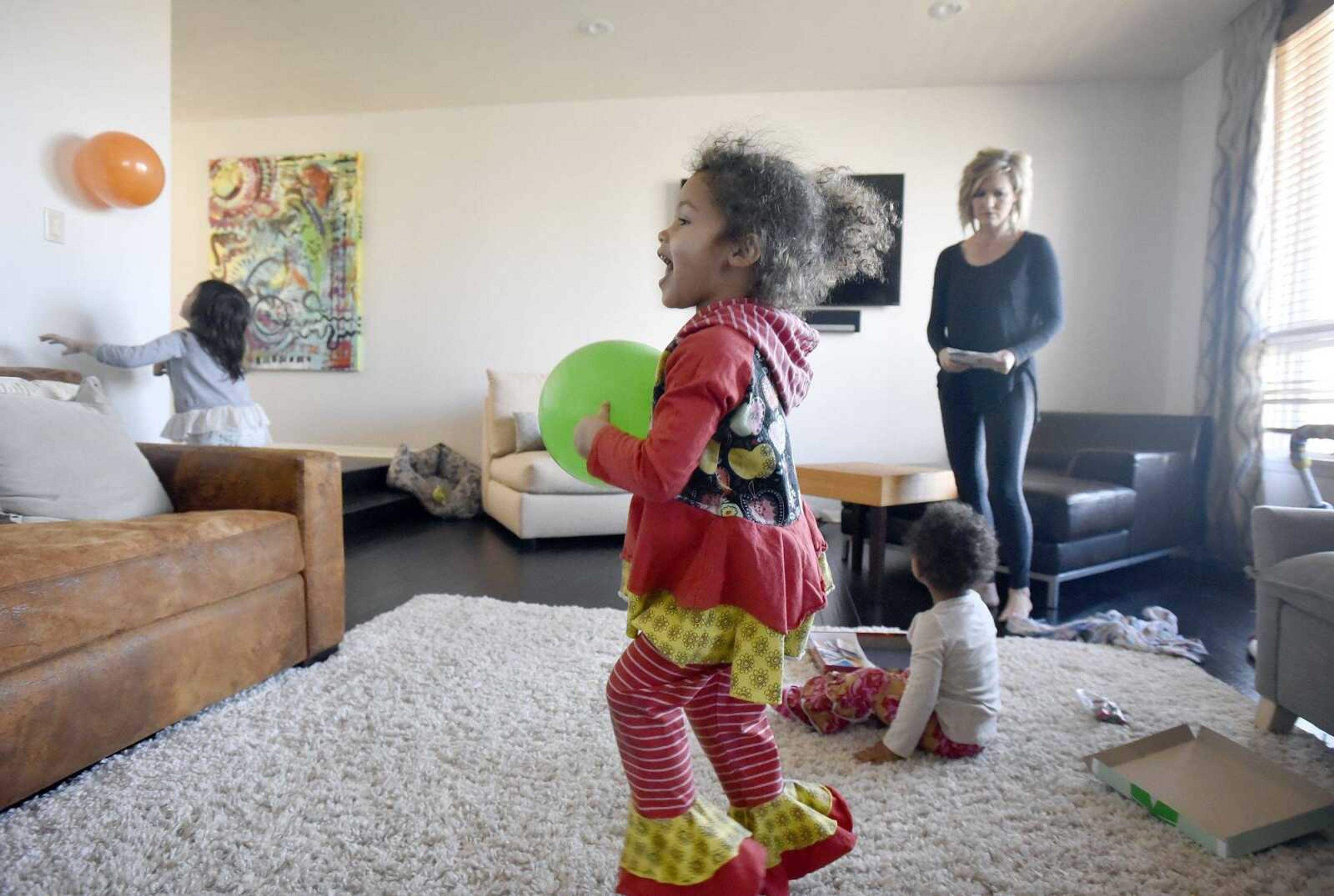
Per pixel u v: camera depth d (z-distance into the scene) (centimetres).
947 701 143
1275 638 154
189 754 139
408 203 473
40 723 119
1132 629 217
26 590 117
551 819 120
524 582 284
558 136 458
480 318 471
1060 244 416
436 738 147
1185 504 324
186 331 281
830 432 438
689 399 76
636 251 455
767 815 95
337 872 105
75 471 171
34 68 244
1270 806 122
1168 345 410
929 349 430
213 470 193
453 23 360
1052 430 370
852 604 265
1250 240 324
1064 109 414
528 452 402
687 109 445
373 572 298
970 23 353
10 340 241
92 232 265
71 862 107
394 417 481
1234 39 340
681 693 85
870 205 102
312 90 439
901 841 115
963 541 143
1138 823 121
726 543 80
